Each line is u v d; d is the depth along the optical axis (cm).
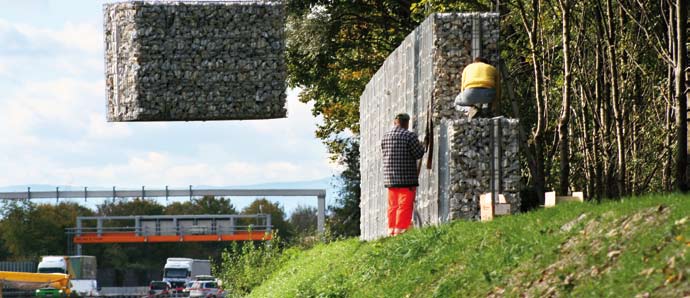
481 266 2522
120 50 5628
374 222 4588
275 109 5616
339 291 3266
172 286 19338
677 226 2028
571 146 4594
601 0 4297
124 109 5625
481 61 3531
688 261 1858
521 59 4759
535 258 2356
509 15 4341
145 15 5594
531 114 4753
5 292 15675
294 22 7969
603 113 4188
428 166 3706
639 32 4153
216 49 5609
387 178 3675
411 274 2867
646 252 2000
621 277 1961
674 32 3791
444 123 3594
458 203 3519
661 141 4259
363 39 8069
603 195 4256
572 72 4212
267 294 5206
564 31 3866
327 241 7669
